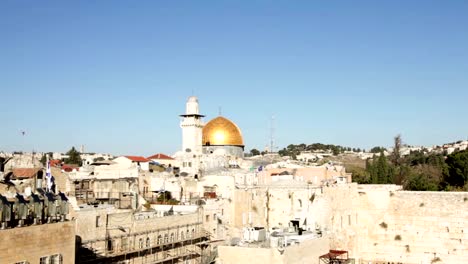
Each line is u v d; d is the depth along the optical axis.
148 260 65.56
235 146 144.50
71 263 47.56
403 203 95.38
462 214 91.06
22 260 42.34
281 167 127.75
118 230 61.53
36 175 86.88
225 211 85.75
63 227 46.81
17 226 42.59
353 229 96.00
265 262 65.25
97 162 127.56
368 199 97.56
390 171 141.50
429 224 93.19
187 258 73.38
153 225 67.44
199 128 142.38
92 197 83.88
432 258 92.31
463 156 136.50
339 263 80.31
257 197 95.06
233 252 67.00
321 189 94.75
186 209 79.94
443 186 141.12
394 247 94.94
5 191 62.41
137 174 102.62
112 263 59.47
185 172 125.94
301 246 70.19
